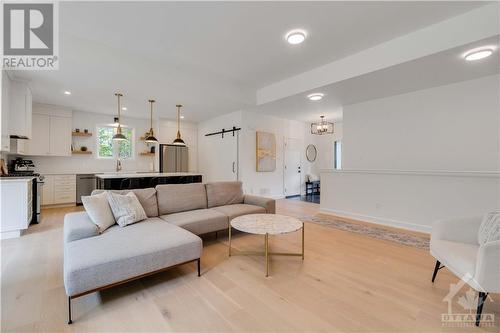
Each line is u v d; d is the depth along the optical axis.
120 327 1.54
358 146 5.04
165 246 2.00
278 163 6.98
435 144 4.04
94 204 2.36
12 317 1.61
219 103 5.12
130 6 2.34
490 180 3.05
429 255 2.71
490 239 1.72
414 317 1.64
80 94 4.51
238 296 1.89
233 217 3.19
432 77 3.50
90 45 3.04
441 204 3.43
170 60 3.60
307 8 2.39
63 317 1.62
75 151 5.83
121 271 1.76
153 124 7.11
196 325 1.56
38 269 2.33
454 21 2.56
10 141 4.13
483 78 3.55
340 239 3.27
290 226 2.45
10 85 3.72
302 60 3.61
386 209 4.02
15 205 3.29
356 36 2.93
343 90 4.10
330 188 4.84
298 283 2.09
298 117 6.86
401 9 2.42
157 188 3.16
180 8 2.38
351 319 1.62
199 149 7.63
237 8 2.38
